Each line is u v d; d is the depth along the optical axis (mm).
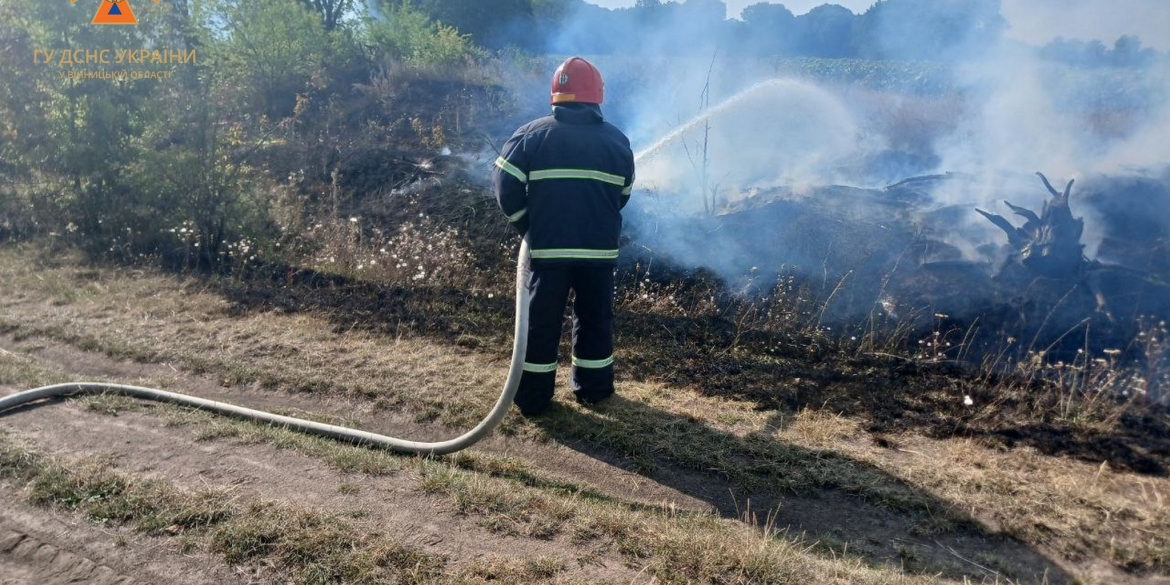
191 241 7793
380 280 7039
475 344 5688
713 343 5715
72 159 7867
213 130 7789
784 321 6016
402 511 3316
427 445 4047
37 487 3398
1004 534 3451
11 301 6461
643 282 6730
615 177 4383
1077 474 3914
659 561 2982
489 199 8297
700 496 3775
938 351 5500
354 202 8859
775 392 4859
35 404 4441
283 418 4375
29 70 7973
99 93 7840
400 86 12211
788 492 3795
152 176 7727
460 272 7129
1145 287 5512
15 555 3043
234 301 6473
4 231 8273
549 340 4430
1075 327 5297
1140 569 3238
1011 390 4816
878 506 3666
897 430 4383
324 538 3041
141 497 3309
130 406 4445
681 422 4438
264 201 8469
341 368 5199
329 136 10609
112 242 7867
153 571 2896
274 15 12398
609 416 4523
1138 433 4277
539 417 4512
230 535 3049
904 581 3006
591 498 3678
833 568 3027
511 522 3248
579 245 4293
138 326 5910
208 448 3906
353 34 14109
